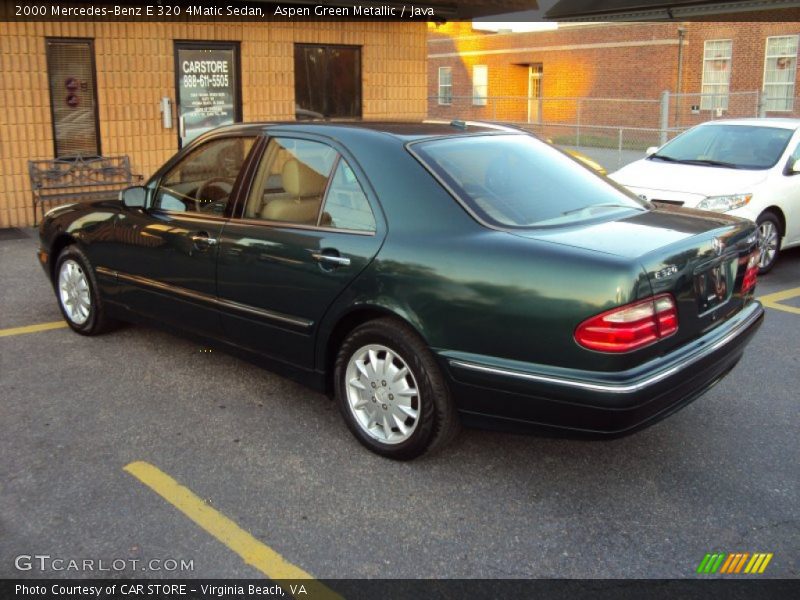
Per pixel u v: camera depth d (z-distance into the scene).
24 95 10.08
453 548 3.31
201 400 4.79
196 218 4.84
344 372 4.12
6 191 10.18
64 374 5.18
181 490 3.74
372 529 3.44
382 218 3.92
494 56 33.03
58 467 3.95
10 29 9.84
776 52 24.80
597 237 3.61
